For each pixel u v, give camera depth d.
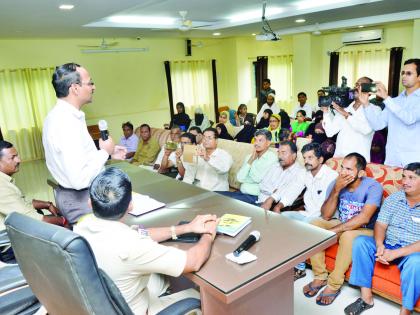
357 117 2.92
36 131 7.21
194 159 3.03
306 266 2.70
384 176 2.53
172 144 3.81
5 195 2.30
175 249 1.27
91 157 1.82
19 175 6.12
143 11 5.23
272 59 9.66
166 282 1.70
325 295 2.27
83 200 1.87
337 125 3.17
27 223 1.07
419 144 2.58
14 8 3.78
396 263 2.08
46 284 1.09
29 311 1.54
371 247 2.12
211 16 6.12
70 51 7.40
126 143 5.38
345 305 2.23
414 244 2.00
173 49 8.83
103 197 1.19
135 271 1.23
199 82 9.37
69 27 5.53
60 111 1.75
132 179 2.34
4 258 1.99
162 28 6.23
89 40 7.59
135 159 4.95
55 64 7.27
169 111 9.05
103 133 1.91
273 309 1.56
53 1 3.59
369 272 2.12
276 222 1.57
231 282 1.17
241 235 1.47
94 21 5.23
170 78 8.78
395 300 2.07
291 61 9.36
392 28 7.45
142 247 1.20
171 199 1.92
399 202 2.14
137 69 8.37
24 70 6.93
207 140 3.20
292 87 9.52
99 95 7.92
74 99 1.77
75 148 1.75
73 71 1.72
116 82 8.11
